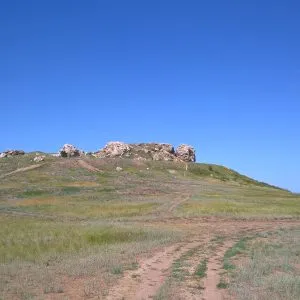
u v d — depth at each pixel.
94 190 79.69
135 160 132.25
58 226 36.47
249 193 84.31
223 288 15.69
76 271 18.25
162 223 45.38
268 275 17.78
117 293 14.87
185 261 21.67
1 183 91.62
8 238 28.62
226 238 33.12
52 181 94.44
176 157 155.88
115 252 24.00
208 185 97.56
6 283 16.22
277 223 46.75
